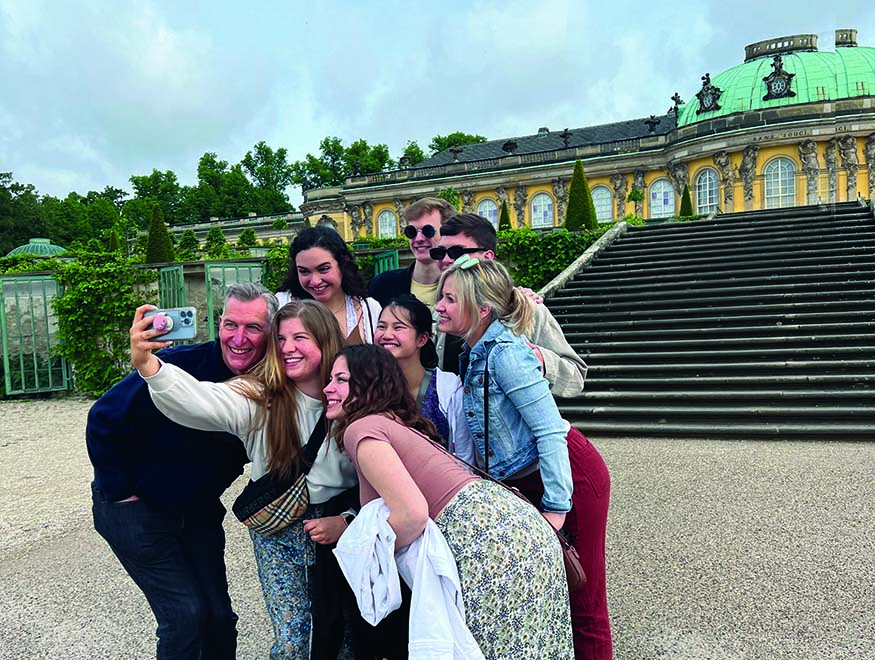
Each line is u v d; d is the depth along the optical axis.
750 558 4.57
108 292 15.09
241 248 52.84
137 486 2.49
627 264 14.62
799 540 4.83
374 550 2.12
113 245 37.25
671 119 58.84
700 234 16.47
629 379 9.69
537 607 2.15
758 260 13.61
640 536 5.06
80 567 5.04
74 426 11.36
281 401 2.46
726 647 3.50
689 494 6.01
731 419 8.56
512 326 2.66
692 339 10.66
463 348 2.94
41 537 5.78
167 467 2.50
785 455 7.25
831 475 6.41
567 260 16.83
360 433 2.23
